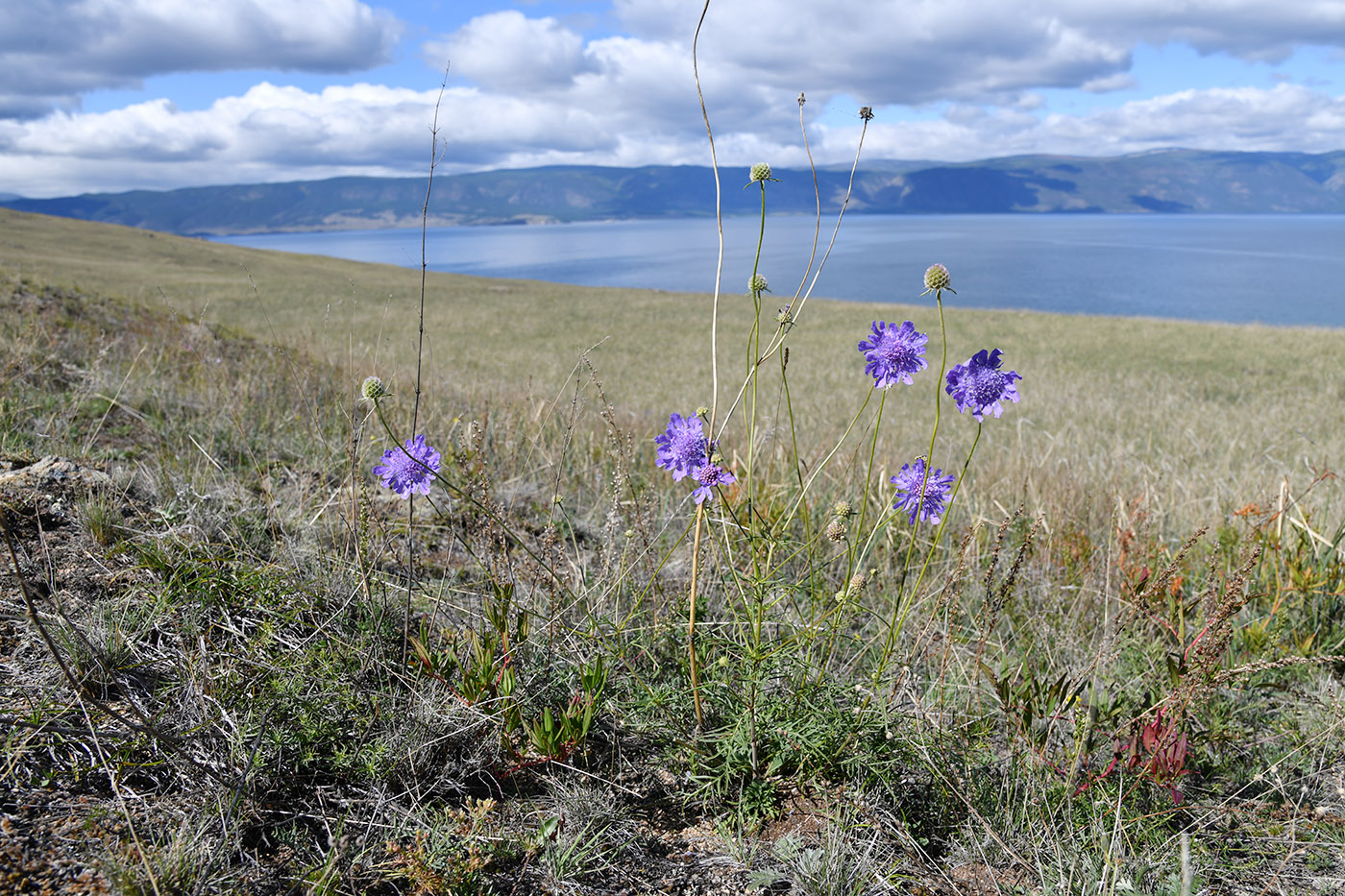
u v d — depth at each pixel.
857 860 1.97
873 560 3.85
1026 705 2.38
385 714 2.20
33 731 1.87
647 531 3.28
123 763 1.82
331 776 2.06
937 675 2.86
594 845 1.96
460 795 2.11
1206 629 2.61
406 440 4.43
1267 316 61.72
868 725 2.27
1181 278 99.38
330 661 2.32
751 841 2.08
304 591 2.62
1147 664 3.01
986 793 2.28
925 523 4.15
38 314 7.88
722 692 2.29
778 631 2.72
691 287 94.75
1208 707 2.72
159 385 5.22
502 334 32.44
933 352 26.27
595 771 2.27
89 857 1.62
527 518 4.00
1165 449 9.16
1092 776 2.34
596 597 2.86
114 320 9.73
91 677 2.08
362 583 2.60
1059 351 26.61
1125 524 3.75
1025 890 1.95
